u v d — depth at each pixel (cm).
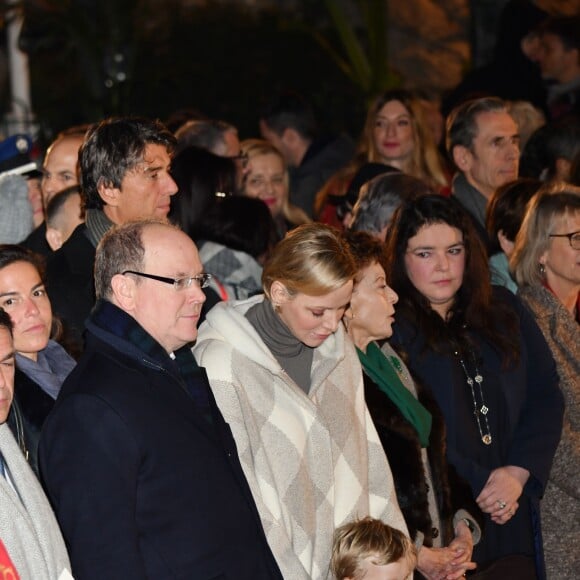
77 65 2073
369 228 789
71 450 506
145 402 518
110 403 510
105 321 530
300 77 2070
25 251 588
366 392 656
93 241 668
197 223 810
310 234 588
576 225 781
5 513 482
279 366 598
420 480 653
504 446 730
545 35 1374
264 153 1097
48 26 2034
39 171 906
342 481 621
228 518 530
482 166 969
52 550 497
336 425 625
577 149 1023
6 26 2028
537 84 1388
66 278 660
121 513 502
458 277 714
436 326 714
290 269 582
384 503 636
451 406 712
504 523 721
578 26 1373
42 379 575
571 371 773
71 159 847
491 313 732
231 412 581
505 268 845
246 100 2041
